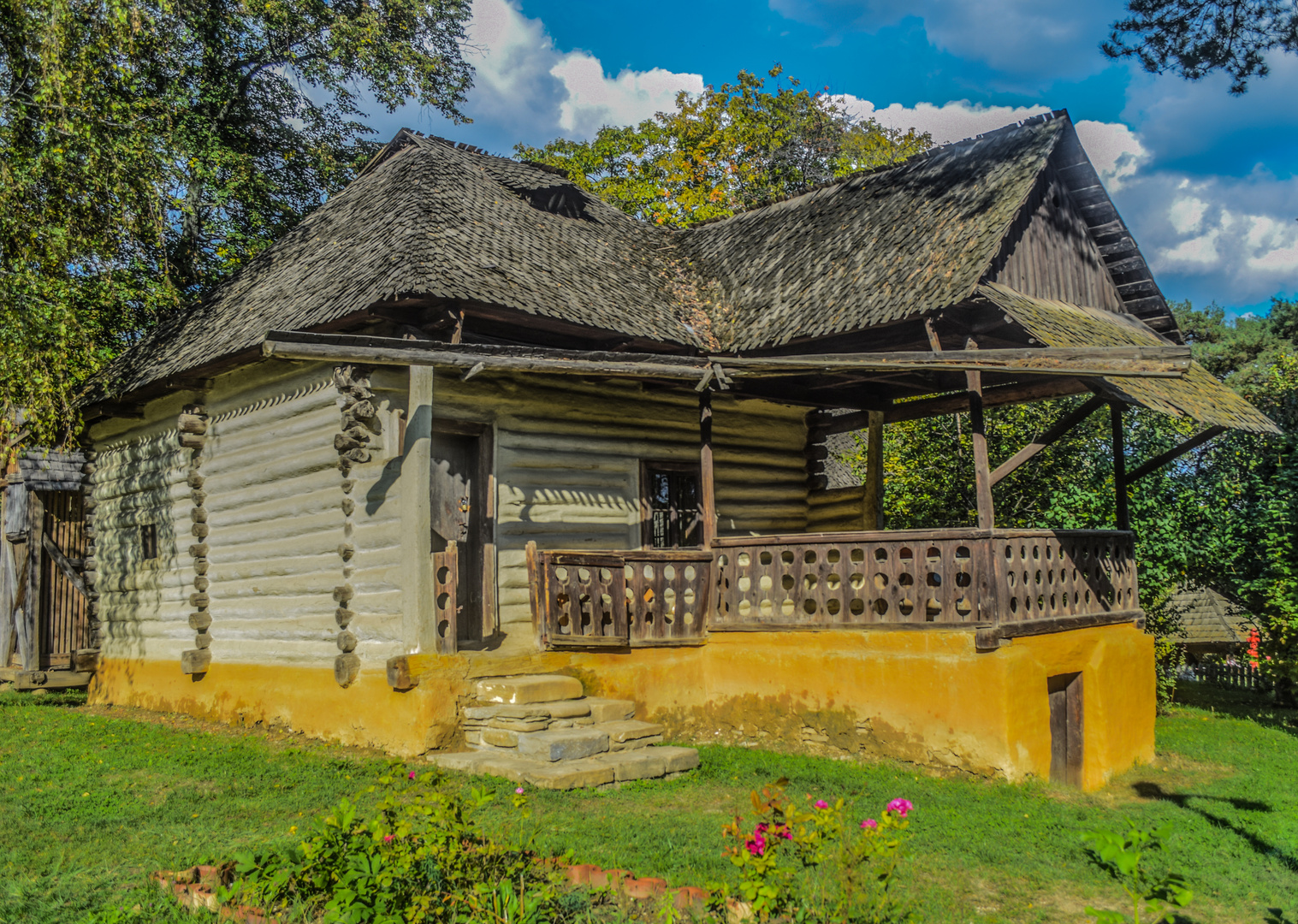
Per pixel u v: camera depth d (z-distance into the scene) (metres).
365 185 14.32
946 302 9.84
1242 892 5.91
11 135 13.80
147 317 17.41
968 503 15.94
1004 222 10.67
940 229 11.48
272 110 21.66
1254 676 17.64
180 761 8.78
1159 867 6.30
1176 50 11.41
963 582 9.16
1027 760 8.84
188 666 11.67
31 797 7.40
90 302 15.38
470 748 8.79
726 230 15.85
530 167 14.79
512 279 10.44
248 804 7.13
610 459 11.88
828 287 11.95
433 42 21.98
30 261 13.68
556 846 5.95
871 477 13.62
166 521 12.84
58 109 13.67
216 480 11.88
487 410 10.61
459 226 11.22
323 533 10.12
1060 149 12.73
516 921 4.54
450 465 10.55
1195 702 15.88
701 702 10.52
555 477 11.24
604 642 9.84
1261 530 13.67
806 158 29.66
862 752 9.48
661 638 10.32
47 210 13.92
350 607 9.60
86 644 14.71
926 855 6.38
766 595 10.40
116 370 13.68
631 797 7.56
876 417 13.62
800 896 5.00
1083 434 14.83
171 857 5.87
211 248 19.98
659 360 10.45
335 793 7.46
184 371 11.32
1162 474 14.30
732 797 7.65
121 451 13.99
